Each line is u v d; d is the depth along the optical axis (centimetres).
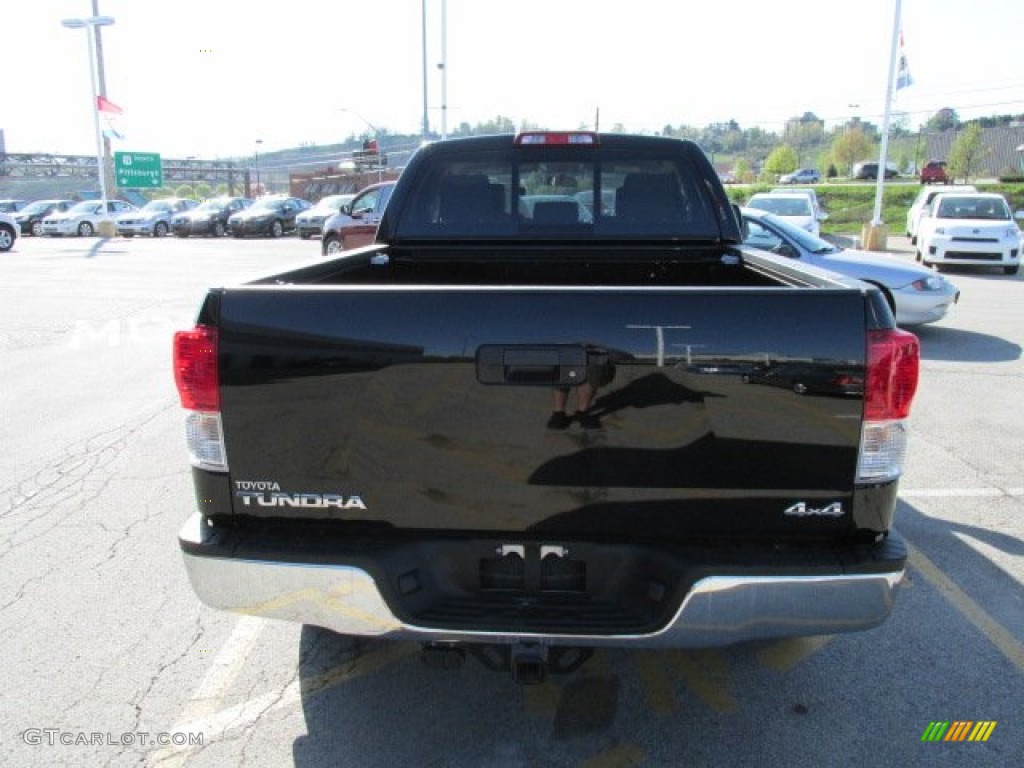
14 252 2420
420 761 271
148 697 305
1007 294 1471
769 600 231
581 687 313
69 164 7531
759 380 229
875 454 232
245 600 246
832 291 228
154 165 4753
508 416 235
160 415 680
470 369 234
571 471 237
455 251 436
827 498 235
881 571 230
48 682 313
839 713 297
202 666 326
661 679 319
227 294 241
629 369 231
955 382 807
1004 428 653
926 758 273
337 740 281
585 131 434
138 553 423
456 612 243
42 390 762
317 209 3084
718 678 319
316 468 245
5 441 609
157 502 492
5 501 493
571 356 231
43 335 1035
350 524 249
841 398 229
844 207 4131
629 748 278
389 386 237
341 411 240
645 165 429
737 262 427
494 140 428
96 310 1239
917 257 1959
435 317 234
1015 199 4162
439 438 239
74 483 523
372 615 242
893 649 339
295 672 322
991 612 369
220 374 242
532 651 237
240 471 248
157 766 268
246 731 286
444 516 245
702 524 238
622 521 240
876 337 227
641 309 229
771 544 240
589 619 239
